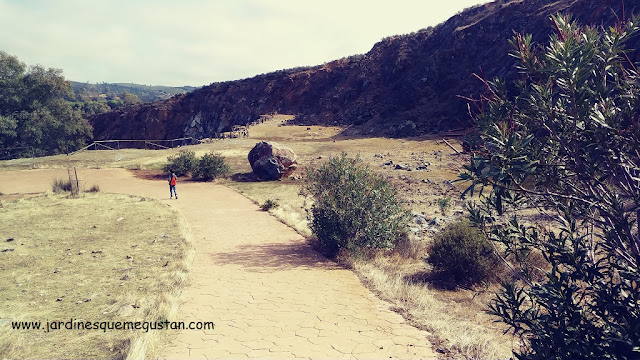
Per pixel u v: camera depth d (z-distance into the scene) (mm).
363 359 5738
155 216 17188
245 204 21078
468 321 7543
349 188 12070
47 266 10352
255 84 97125
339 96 77125
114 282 9125
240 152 40750
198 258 11367
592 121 3311
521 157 3211
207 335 6551
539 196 3838
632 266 3439
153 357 5805
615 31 3443
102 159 37531
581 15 45219
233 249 12422
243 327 6875
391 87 69875
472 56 62281
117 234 13992
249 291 8695
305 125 69500
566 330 3479
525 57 3701
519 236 4199
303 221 16281
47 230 14570
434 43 72938
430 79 62469
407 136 50469
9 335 6371
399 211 12852
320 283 9219
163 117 98125
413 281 10172
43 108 58469
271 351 6012
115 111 103750
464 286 9984
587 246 4000
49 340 6301
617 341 3252
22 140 55938
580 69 3238
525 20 57406
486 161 3324
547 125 3615
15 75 57250
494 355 5805
